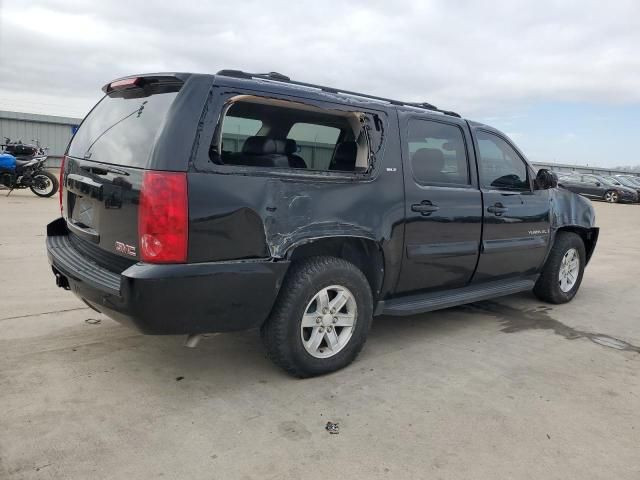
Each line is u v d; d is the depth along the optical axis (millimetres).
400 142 3877
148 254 2783
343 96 3658
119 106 3461
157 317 2801
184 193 2803
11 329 4176
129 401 3105
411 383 3500
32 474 2383
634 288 6645
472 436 2848
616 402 3324
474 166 4484
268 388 3348
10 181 13227
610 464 2635
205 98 2943
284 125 3918
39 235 8125
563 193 5590
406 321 4918
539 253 5188
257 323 3184
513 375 3699
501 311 5371
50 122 29531
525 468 2574
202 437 2744
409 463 2576
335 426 2900
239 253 3029
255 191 3066
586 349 4293
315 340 3457
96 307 3141
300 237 3250
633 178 30953
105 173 3121
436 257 4109
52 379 3342
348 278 3514
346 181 3504
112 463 2492
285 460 2568
